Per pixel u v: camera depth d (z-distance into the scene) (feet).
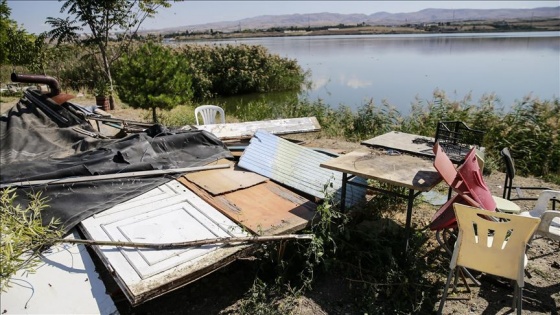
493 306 9.21
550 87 42.01
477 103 26.73
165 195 11.84
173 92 28.32
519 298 7.78
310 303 9.34
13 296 7.71
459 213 7.98
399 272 9.66
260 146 15.93
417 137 14.51
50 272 8.40
